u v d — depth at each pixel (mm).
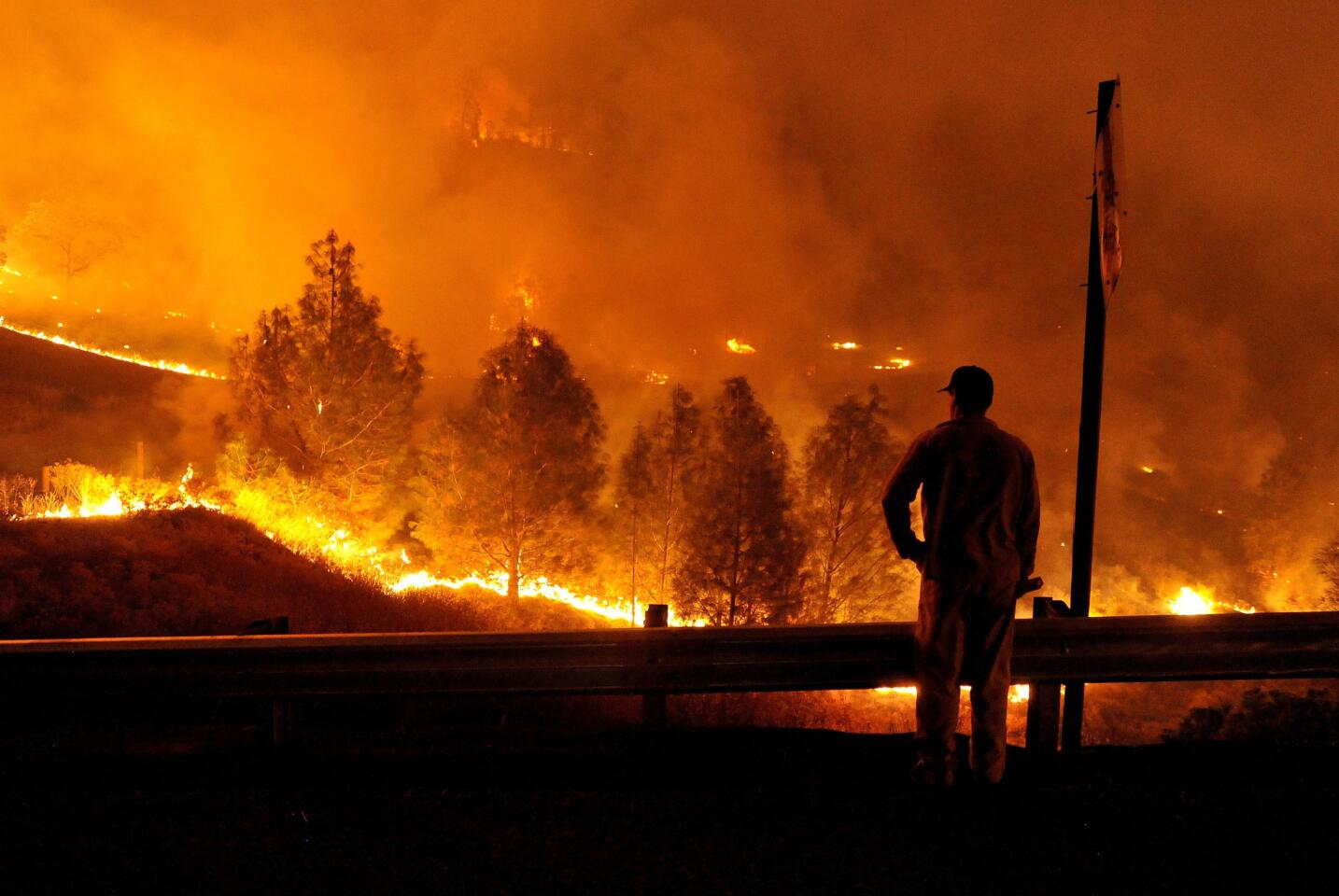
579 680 4676
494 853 4004
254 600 10922
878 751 5023
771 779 4715
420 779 4719
